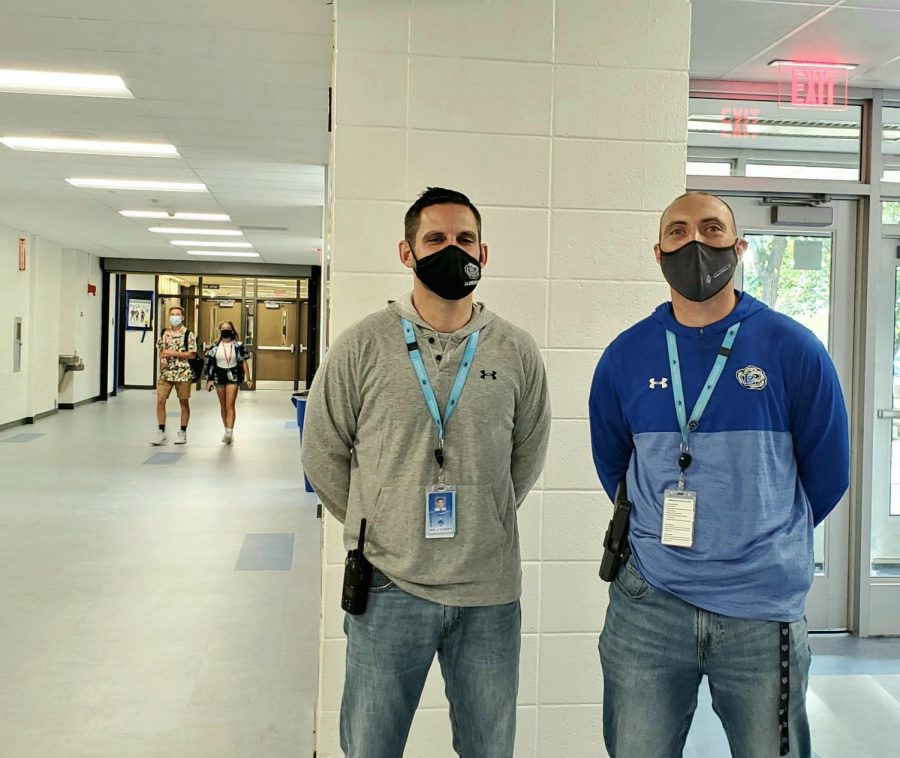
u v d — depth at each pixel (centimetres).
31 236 1203
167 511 627
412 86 246
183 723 282
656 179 257
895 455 421
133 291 1902
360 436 172
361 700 168
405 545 165
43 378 1266
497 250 251
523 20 250
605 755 260
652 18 256
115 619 387
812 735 292
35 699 299
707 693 332
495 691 170
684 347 169
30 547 513
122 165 695
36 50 416
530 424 182
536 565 256
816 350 162
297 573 468
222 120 542
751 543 158
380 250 246
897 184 405
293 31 384
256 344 2016
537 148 252
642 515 169
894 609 407
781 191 402
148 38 396
